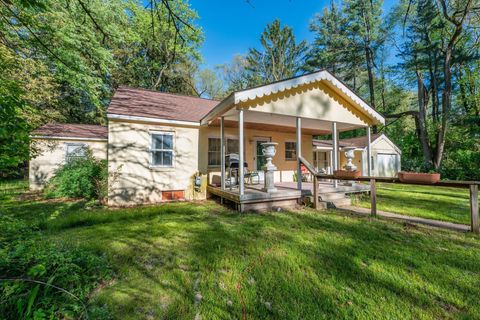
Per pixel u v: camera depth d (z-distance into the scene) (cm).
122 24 1029
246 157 831
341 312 175
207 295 196
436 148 1341
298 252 282
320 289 205
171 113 724
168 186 685
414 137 1619
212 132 761
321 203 552
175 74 1825
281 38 1762
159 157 680
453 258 264
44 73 823
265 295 197
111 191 604
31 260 184
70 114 1505
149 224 410
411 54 1395
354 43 1739
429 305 184
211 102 988
